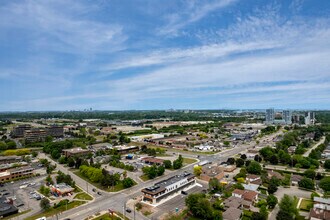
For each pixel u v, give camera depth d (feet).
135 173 640.99
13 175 607.78
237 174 583.58
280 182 536.42
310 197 463.42
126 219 379.76
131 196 476.54
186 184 525.34
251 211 405.18
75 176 616.39
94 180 559.38
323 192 490.49
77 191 504.84
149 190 453.17
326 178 494.59
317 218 353.51
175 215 393.09
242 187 492.95
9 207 410.93
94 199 461.37
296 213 374.84
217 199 445.37
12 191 518.78
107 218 368.48
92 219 379.76
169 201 453.99
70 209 417.49
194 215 391.86
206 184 553.23
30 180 597.52
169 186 477.77
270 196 420.36
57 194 484.74
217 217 365.20
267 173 594.24
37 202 454.81
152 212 405.59
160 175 622.13
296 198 440.86
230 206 407.64
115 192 499.10
